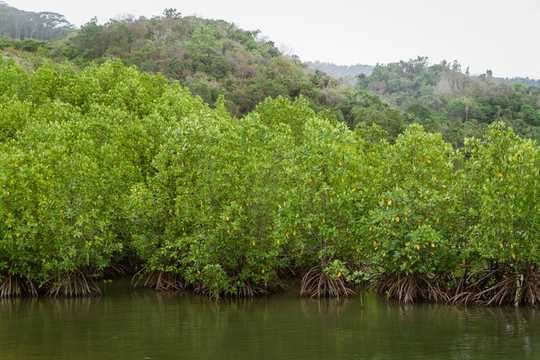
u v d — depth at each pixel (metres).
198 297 28.47
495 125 26.00
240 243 27.70
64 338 20.14
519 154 24.11
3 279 28.52
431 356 17.58
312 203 27.25
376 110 86.50
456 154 27.56
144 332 21.02
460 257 24.95
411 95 153.50
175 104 42.94
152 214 29.55
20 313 24.59
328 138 28.33
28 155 28.59
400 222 25.42
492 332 20.44
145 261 33.34
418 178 27.36
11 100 38.56
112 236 29.59
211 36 128.38
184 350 18.50
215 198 28.33
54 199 27.81
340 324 22.05
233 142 30.58
